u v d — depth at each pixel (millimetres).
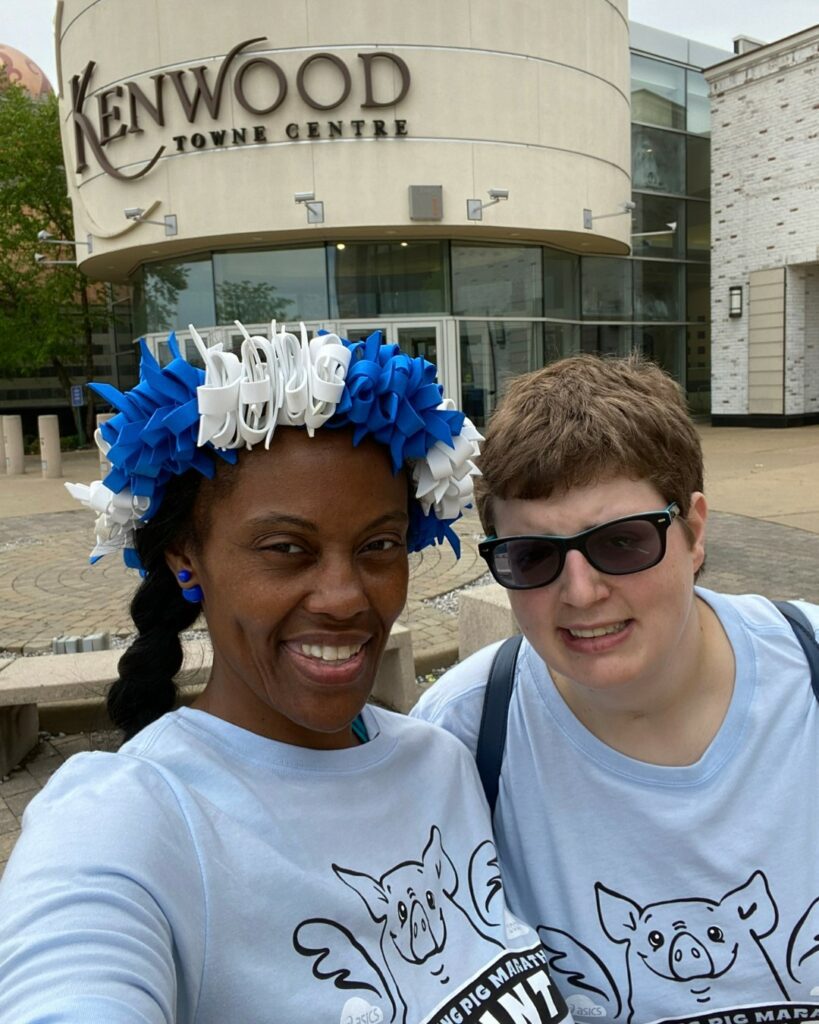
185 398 984
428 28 12758
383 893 1039
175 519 1059
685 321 19734
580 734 1312
